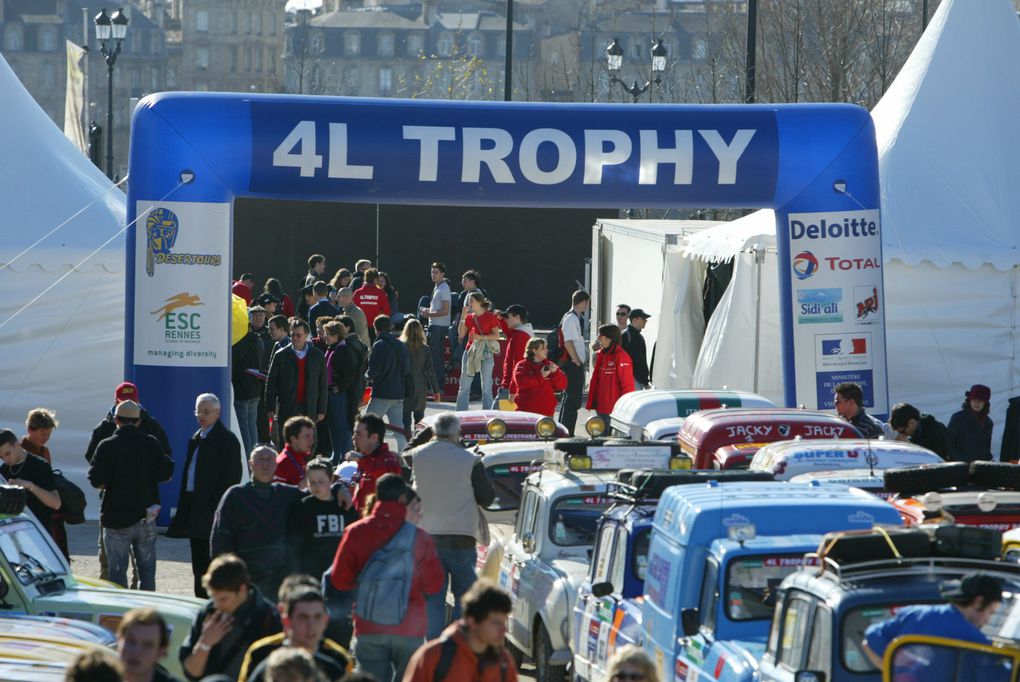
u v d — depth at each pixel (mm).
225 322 39125
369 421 26969
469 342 56000
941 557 18531
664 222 72250
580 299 50375
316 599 15953
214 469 28875
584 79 195000
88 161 47094
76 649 19969
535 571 26812
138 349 38906
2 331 40094
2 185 42094
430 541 21781
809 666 17578
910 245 47875
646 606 21938
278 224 86500
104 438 31875
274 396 41906
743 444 29031
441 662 16734
